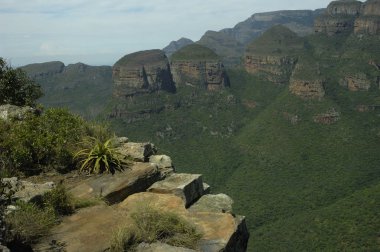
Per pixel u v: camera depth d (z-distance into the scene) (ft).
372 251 298.76
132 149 43.14
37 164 38.73
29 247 25.14
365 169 517.55
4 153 37.68
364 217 327.88
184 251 25.52
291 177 545.44
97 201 32.55
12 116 45.55
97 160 37.96
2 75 60.44
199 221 30.07
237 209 502.38
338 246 316.60
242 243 31.53
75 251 25.12
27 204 27.55
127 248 25.52
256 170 585.63
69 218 29.60
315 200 483.92
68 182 36.76
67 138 41.91
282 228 369.30
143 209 28.71
